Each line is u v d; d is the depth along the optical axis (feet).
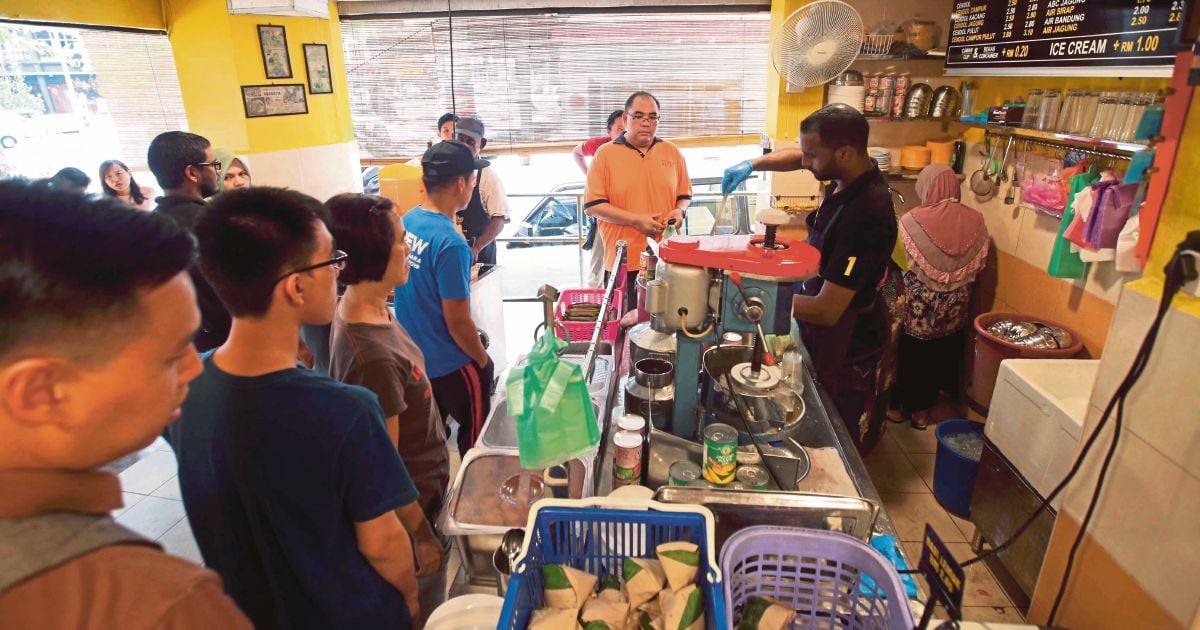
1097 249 7.84
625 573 3.33
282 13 12.69
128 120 13.67
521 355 5.17
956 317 9.69
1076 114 8.46
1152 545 3.61
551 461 3.57
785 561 3.46
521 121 15.89
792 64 10.33
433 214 6.84
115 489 1.84
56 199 1.60
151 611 1.56
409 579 3.83
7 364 1.51
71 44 12.53
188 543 7.72
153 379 1.80
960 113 11.48
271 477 3.01
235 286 2.92
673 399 4.83
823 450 4.75
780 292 4.21
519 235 16.21
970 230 9.29
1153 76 6.53
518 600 3.04
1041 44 8.25
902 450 9.66
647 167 10.69
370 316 4.75
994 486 6.94
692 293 4.41
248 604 3.34
